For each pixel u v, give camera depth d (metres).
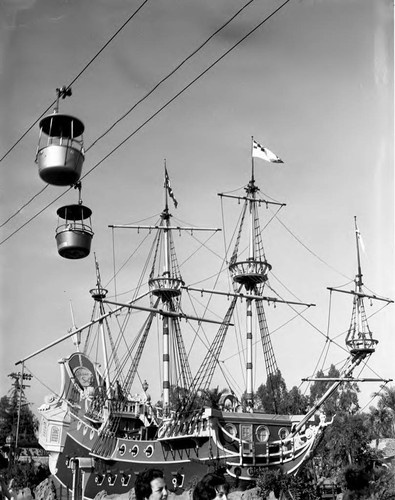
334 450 45.09
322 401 41.34
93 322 49.44
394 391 53.47
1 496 12.55
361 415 51.78
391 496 18.61
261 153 39.34
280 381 53.28
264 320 52.59
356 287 40.03
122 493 46.34
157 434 48.31
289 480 36.88
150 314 58.44
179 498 39.41
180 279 56.31
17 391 44.97
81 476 50.75
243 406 49.12
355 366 40.47
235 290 53.97
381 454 45.00
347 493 13.97
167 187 50.19
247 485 38.69
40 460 57.31
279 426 42.06
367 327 39.78
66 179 16.25
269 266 50.47
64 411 54.75
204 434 39.94
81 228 19.06
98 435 50.56
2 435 44.66
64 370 57.56
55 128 16.41
